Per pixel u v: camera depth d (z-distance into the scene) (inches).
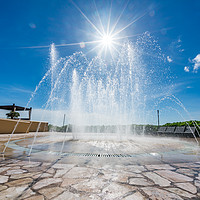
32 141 218.4
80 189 56.5
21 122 400.5
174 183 63.1
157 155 120.9
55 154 122.0
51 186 58.9
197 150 146.9
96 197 50.3
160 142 212.8
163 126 410.0
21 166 87.0
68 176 70.4
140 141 224.8
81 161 99.5
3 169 81.0
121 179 67.1
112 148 153.3
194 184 62.1
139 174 74.1
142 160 103.4
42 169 81.3
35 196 50.5
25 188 56.8
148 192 54.3
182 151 140.7
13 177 68.6
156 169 82.7
